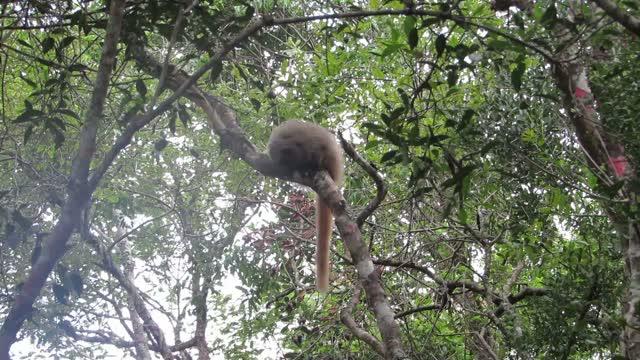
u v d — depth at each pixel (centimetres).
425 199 852
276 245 935
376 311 523
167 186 1128
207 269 1084
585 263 652
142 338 1140
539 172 625
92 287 1223
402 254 870
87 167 538
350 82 841
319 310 953
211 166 1095
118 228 1214
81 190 538
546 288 722
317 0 777
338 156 814
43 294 1040
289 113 853
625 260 591
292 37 926
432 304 891
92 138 538
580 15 515
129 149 1089
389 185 845
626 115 550
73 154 862
